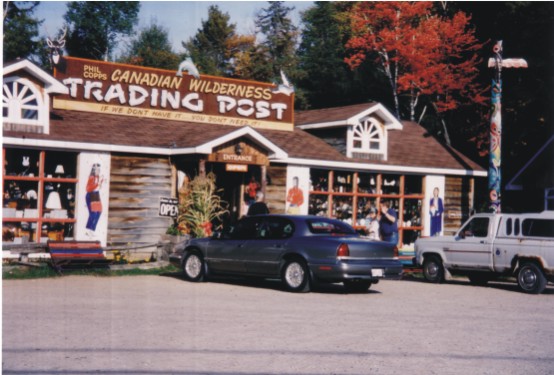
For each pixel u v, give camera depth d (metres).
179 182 20.50
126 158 19.50
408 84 32.84
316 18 33.88
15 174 17.86
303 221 14.30
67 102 20.53
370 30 33.25
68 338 8.27
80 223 18.66
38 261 17.42
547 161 26.97
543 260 15.66
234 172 22.12
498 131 22.48
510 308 12.65
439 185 26.17
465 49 32.75
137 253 19.58
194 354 7.58
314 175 23.42
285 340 8.63
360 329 9.64
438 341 8.92
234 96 23.56
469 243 17.14
